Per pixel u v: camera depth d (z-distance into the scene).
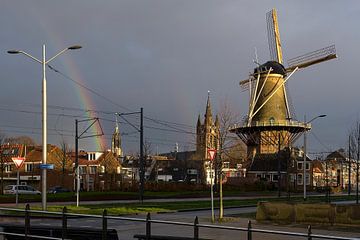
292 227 22.59
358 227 22.08
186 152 138.62
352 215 22.36
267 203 24.67
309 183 105.69
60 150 98.12
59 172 87.06
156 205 38.16
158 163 128.50
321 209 23.23
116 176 83.12
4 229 13.52
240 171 91.31
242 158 74.06
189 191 69.75
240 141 68.25
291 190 83.00
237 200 50.59
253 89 76.31
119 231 19.25
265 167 91.25
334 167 118.19
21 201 41.53
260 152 75.25
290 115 75.94
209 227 10.20
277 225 23.42
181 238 10.74
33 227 12.66
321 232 20.61
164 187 70.56
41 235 12.56
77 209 29.45
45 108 29.69
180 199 52.22
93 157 102.50
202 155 89.81
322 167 120.19
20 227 13.07
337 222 22.72
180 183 75.38
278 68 75.81
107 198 49.06
